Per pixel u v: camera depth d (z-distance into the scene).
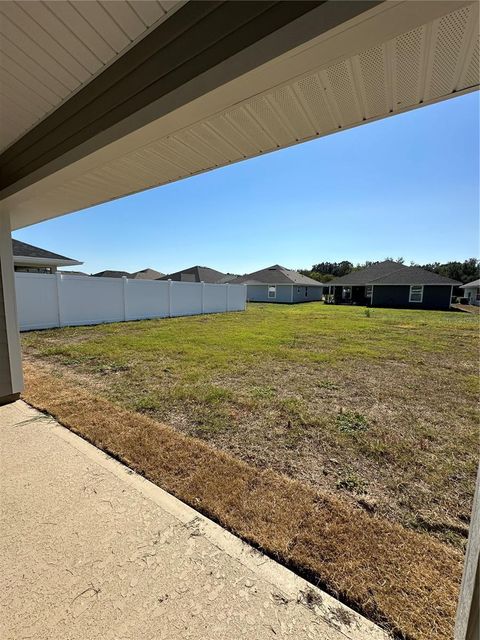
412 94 1.58
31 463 2.35
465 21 1.09
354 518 1.84
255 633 1.19
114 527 1.71
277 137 2.06
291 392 4.13
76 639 1.15
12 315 3.62
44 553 1.53
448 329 10.19
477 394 4.17
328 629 1.21
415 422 3.29
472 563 0.89
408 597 1.34
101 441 2.69
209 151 2.27
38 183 2.46
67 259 12.47
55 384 4.30
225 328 9.84
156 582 1.39
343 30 1.00
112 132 1.75
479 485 0.88
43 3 1.28
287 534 1.69
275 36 1.12
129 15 1.35
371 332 9.44
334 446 2.75
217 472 2.27
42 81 1.82
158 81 1.49
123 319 11.19
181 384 4.37
